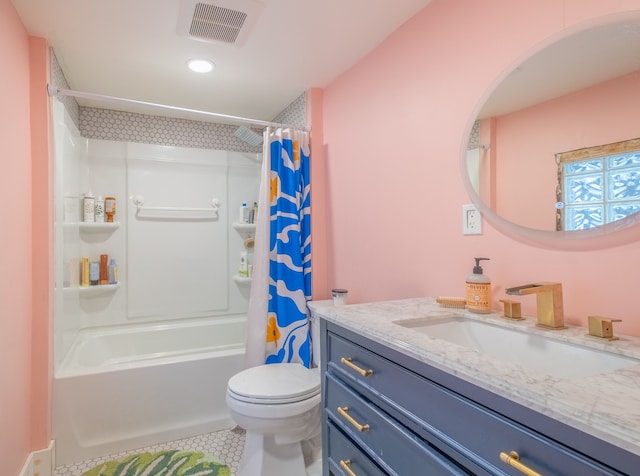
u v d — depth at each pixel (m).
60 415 1.80
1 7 1.35
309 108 2.40
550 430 0.55
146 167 2.87
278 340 2.15
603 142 0.95
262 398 1.51
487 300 1.15
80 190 2.56
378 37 1.80
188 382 2.06
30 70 1.70
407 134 1.65
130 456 1.85
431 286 1.51
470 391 0.69
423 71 1.56
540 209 1.09
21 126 1.56
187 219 3.00
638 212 0.88
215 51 1.92
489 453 0.64
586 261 0.99
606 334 0.85
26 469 1.57
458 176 1.38
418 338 0.85
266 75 2.20
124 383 1.93
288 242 2.22
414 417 0.83
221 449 1.92
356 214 2.04
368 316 1.11
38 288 1.70
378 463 0.94
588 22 0.98
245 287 3.21
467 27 1.35
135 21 1.64
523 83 1.15
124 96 2.54
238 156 3.16
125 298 2.80
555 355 0.91
